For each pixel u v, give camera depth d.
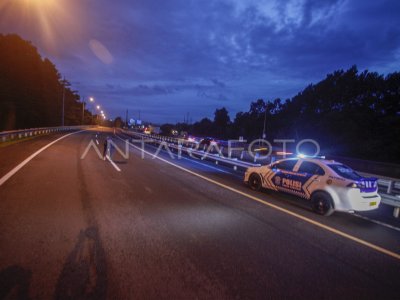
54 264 3.66
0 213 5.38
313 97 53.78
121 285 3.30
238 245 4.74
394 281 3.90
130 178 10.16
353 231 5.95
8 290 3.05
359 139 37.28
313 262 4.31
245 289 3.43
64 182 8.52
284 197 8.79
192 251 4.36
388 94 39.72
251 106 84.94
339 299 3.38
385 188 10.13
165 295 3.18
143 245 4.44
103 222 5.32
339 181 6.80
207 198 7.98
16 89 49.12
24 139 23.02
